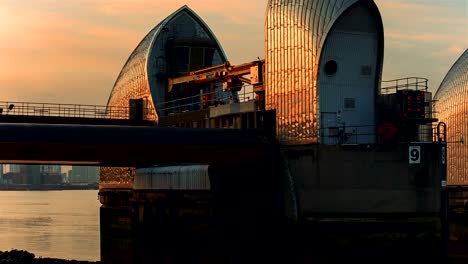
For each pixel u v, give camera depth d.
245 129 63.84
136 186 83.06
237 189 65.94
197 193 70.88
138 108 93.00
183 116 80.62
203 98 88.44
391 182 56.97
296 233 60.00
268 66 65.12
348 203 57.62
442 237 58.03
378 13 61.22
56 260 88.75
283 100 63.03
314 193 59.06
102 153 59.75
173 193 75.06
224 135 62.44
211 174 68.06
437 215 57.56
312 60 60.09
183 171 73.19
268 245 62.53
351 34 61.19
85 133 59.00
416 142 58.00
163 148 60.47
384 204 57.00
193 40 93.00
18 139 57.09
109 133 59.53
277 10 64.06
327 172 58.34
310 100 60.09
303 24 61.22
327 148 58.38
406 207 56.97
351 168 57.59
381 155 57.06
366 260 57.16
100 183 97.12
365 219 57.28
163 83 92.12
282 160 62.31
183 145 60.66
